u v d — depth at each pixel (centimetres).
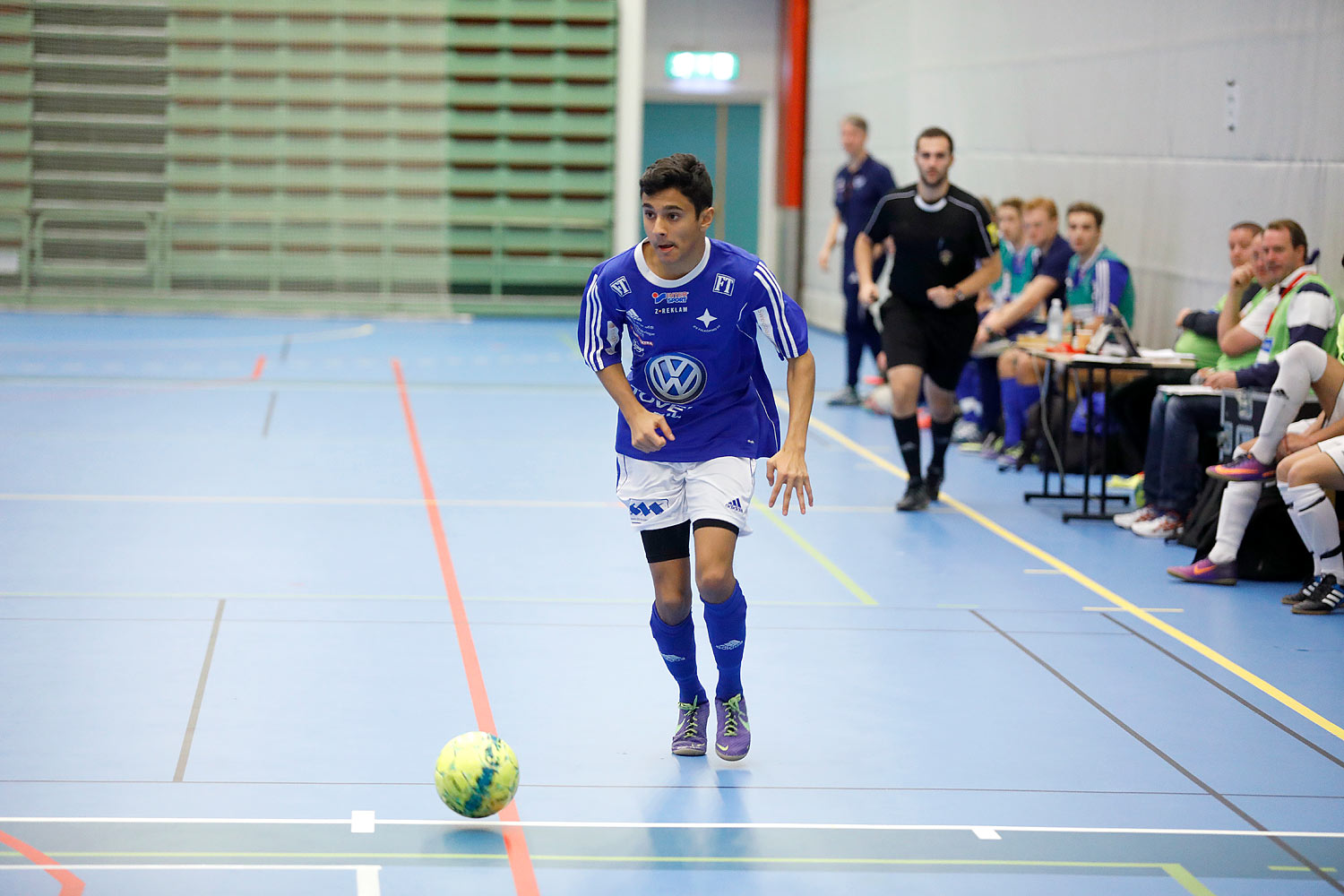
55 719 707
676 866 568
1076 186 1805
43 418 1625
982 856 584
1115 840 603
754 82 3400
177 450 1471
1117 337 1291
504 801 601
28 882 533
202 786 631
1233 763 695
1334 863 584
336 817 603
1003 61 2064
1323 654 881
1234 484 1040
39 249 2936
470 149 3027
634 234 3102
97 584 959
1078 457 1459
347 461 1441
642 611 935
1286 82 1313
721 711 693
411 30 2977
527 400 1914
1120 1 1667
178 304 2991
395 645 848
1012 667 844
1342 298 1226
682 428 661
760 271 634
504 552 1085
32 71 2892
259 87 2955
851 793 648
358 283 3042
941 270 1272
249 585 970
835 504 1321
